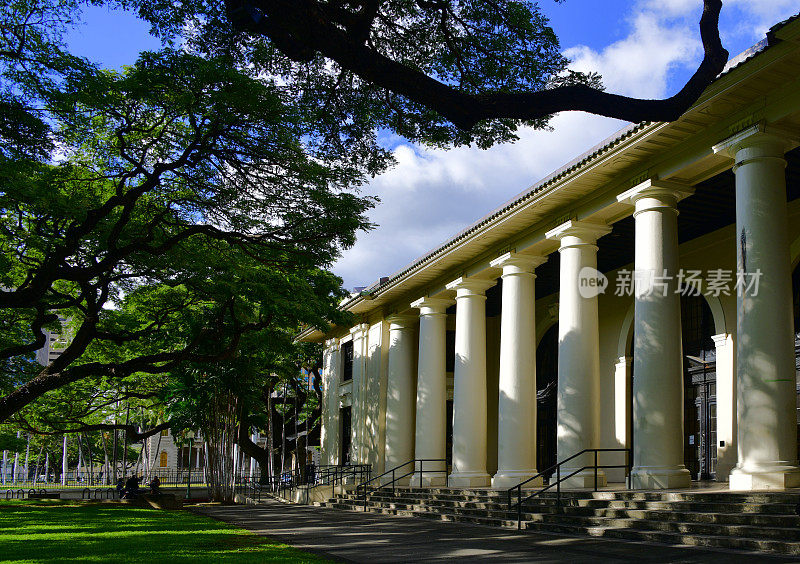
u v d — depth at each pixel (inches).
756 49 510.0
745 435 518.6
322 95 497.4
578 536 522.0
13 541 522.0
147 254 729.6
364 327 1330.0
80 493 1636.3
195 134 618.5
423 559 419.8
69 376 738.8
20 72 551.5
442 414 1050.7
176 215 722.8
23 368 1068.5
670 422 605.3
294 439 1811.0
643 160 659.4
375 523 707.4
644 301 629.0
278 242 724.0
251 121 593.3
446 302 1073.5
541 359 1117.7
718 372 785.6
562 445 725.3
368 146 527.2
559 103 279.6
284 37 264.2
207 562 400.8
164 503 1089.4
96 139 679.1
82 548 475.5
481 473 928.9
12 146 581.0
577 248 746.2
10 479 2778.1
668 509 512.7
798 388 707.4
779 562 355.3
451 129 492.4
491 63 457.1
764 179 539.2
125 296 921.5
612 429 933.2
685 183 644.1
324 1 306.5
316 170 634.2
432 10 444.8
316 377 1790.1
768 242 529.3
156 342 1061.1
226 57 491.8
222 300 812.6
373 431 1249.4
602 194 717.3
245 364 1149.1
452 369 1250.0
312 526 677.9
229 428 1191.6
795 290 726.5
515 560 406.9
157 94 589.0
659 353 615.2
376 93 487.8
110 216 694.5
